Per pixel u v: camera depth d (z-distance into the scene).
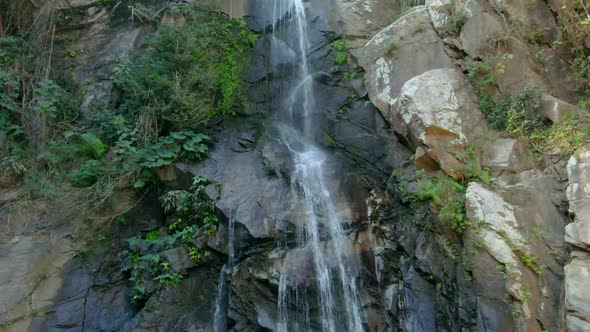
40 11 9.16
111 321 6.84
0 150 7.82
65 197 7.44
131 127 8.14
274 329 6.04
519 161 5.69
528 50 6.46
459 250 5.29
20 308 6.56
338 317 6.09
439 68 7.15
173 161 7.79
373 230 6.53
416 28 7.61
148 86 8.31
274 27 9.66
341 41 8.54
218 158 7.78
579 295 4.21
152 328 6.50
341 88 8.27
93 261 7.16
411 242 5.92
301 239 6.56
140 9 9.43
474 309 4.86
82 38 9.49
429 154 5.98
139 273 7.00
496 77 6.37
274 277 6.27
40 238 7.07
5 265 6.75
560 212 5.09
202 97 8.39
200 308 6.73
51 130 8.23
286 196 6.98
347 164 7.49
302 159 7.61
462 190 5.65
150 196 7.80
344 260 6.37
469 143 5.98
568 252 4.79
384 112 7.54
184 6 9.44
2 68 8.43
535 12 6.64
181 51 8.49
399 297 5.77
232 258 6.71
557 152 5.57
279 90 8.98
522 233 4.95
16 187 7.59
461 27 7.13
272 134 8.27
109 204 7.52
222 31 9.16
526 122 5.96
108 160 7.88
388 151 7.33
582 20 6.18
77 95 8.88
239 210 6.87
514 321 4.59
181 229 7.33
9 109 8.13
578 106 5.92
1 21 9.12
